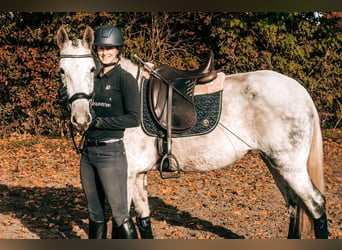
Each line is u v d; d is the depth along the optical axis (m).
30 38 10.20
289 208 3.54
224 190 5.85
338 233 4.07
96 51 2.76
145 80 3.40
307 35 10.76
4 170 6.82
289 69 10.61
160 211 4.84
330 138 10.00
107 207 4.94
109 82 2.66
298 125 3.29
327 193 5.72
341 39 10.70
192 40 11.28
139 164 3.33
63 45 2.64
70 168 7.10
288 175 3.32
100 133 2.64
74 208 4.86
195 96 3.41
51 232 4.04
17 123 10.47
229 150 3.39
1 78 10.09
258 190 5.85
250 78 3.43
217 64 10.87
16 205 4.93
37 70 10.15
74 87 2.56
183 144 3.38
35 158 7.82
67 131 10.52
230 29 10.38
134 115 2.61
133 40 10.55
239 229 4.25
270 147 3.32
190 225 4.36
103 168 2.63
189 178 6.52
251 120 3.35
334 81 11.10
